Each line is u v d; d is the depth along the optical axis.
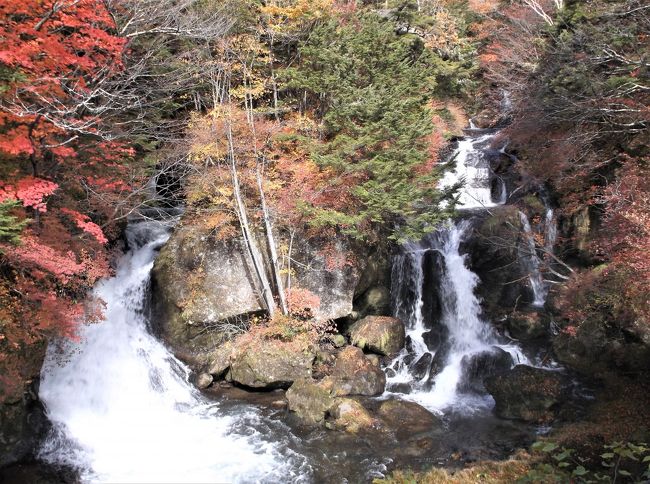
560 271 14.21
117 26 10.98
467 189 18.44
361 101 13.06
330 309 13.12
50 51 8.46
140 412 10.62
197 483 8.17
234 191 12.76
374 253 14.48
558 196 15.04
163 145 15.18
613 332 10.40
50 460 8.71
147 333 12.84
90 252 11.53
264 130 13.17
